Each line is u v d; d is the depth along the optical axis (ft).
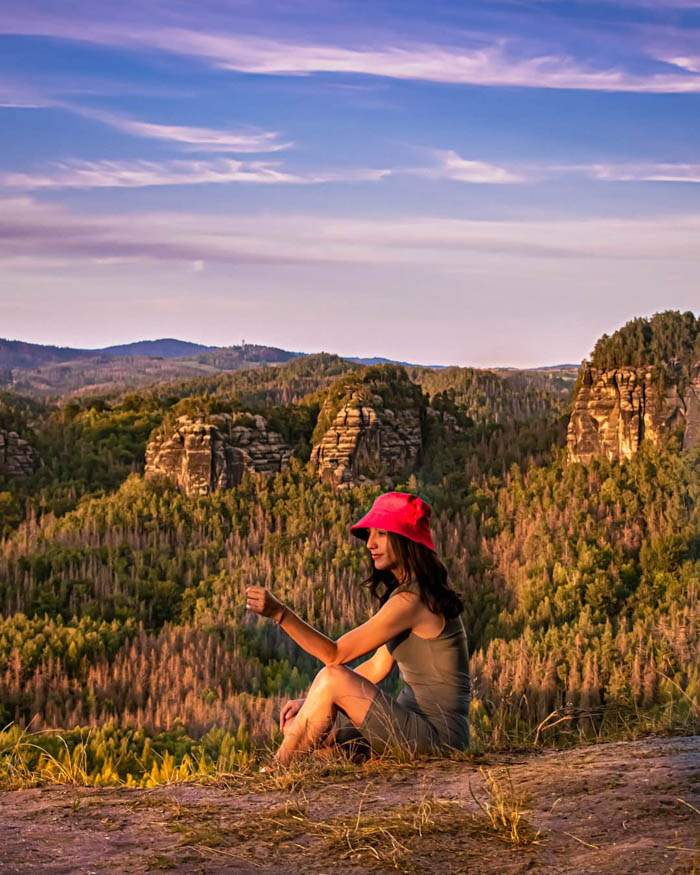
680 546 458.91
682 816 15.56
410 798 18.38
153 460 647.97
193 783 20.90
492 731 24.43
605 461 572.51
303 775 20.57
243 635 428.97
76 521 607.78
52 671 367.86
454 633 22.88
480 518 586.45
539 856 14.43
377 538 22.88
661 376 556.10
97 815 17.69
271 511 613.11
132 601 494.59
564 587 453.99
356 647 22.11
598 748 22.50
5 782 21.57
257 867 14.47
